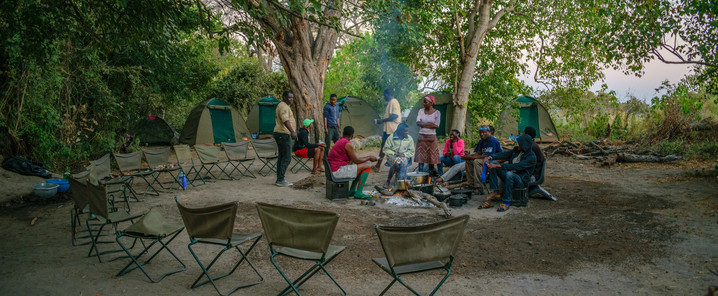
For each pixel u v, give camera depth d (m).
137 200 7.28
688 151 10.70
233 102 21.19
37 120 9.30
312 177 9.21
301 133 9.83
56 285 3.84
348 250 4.79
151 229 4.04
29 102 9.07
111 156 11.52
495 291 3.69
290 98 8.50
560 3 14.71
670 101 12.31
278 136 8.44
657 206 6.26
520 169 6.48
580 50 15.15
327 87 19.91
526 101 16.55
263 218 3.53
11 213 6.44
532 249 4.71
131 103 13.49
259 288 3.84
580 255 4.48
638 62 8.11
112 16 7.04
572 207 6.44
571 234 5.17
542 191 6.95
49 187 7.45
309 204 6.95
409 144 8.23
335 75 19.61
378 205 6.82
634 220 5.62
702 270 3.95
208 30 6.68
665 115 12.74
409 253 3.14
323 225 3.30
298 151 9.85
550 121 16.28
